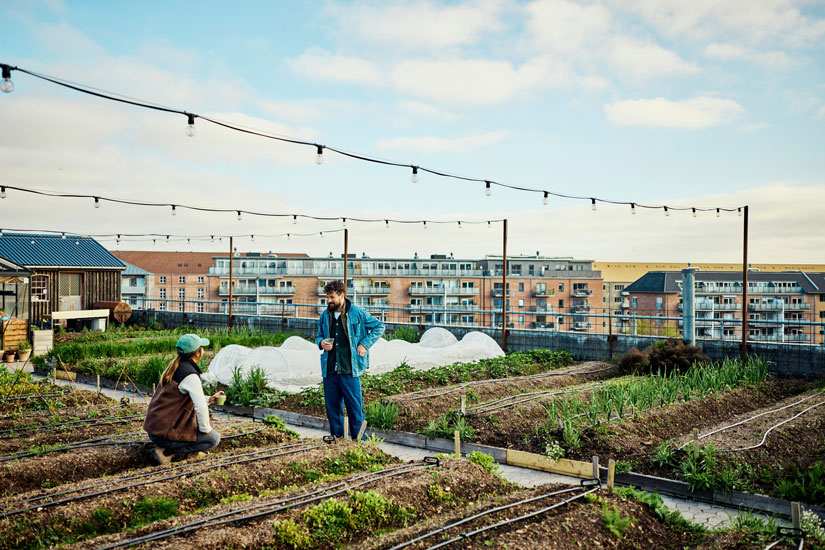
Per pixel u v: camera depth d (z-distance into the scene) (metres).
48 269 24.62
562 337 18.05
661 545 5.09
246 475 6.04
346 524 4.94
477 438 8.94
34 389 9.99
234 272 71.25
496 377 14.34
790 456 7.68
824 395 11.53
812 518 5.11
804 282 71.88
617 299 106.38
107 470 6.43
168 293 89.62
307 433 9.79
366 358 8.19
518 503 5.35
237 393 11.73
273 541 4.55
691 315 15.27
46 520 4.87
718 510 6.52
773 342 14.63
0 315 18.62
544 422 9.39
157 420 6.41
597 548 4.71
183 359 6.65
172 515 5.24
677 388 11.16
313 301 72.56
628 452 7.97
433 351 15.91
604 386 11.67
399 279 74.12
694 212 14.58
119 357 16.92
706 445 7.80
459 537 4.58
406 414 10.07
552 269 79.56
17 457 6.48
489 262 77.50
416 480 5.81
